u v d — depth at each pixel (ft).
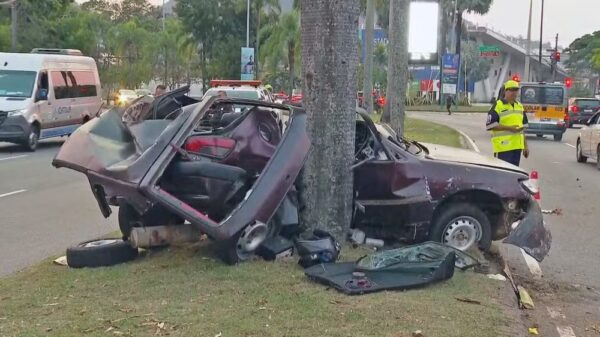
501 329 16.28
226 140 21.80
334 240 21.65
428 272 19.56
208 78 203.82
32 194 41.01
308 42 23.04
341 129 23.13
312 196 23.16
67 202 38.19
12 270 23.70
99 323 15.98
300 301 17.57
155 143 19.66
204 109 20.48
